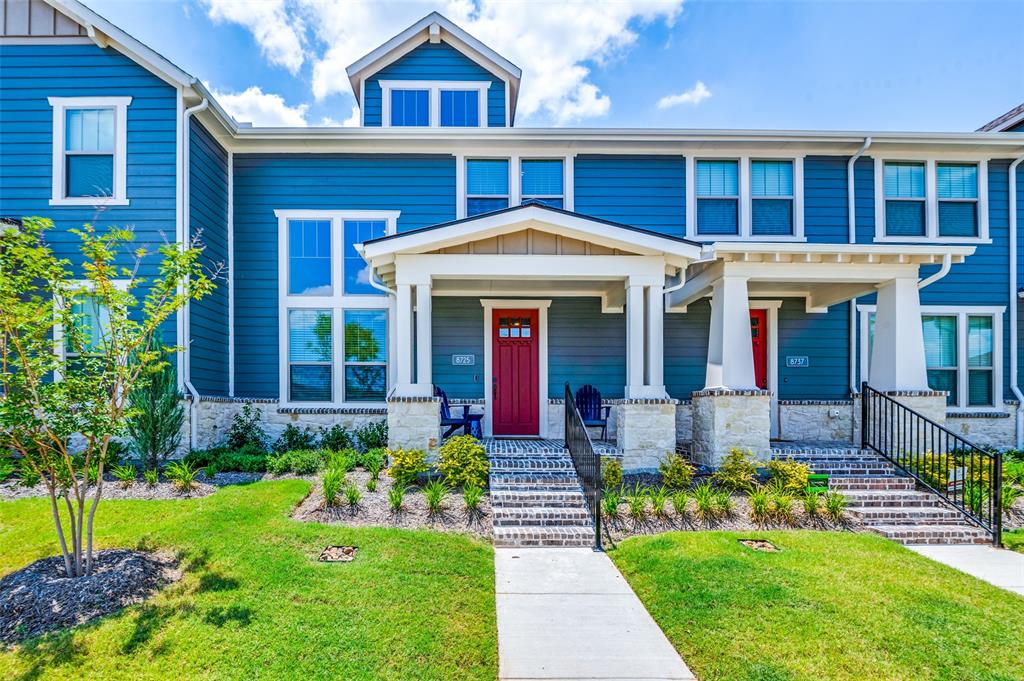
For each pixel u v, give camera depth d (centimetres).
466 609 429
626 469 802
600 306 1060
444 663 357
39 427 457
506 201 1062
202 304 913
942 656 367
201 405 876
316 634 379
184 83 870
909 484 763
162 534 539
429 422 790
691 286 976
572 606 449
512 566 534
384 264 850
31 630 386
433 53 1174
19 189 880
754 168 1077
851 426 1051
